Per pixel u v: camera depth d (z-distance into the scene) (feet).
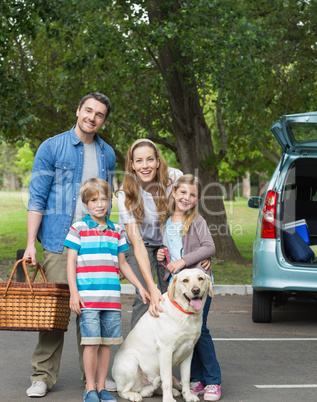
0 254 49.85
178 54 44.19
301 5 49.60
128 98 51.75
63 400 14.42
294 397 15.06
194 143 47.24
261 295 24.66
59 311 14.07
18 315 13.84
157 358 14.28
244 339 22.04
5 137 44.57
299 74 51.65
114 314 14.46
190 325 13.78
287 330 23.77
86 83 49.06
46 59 52.70
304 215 27.94
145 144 15.37
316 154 24.25
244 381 16.55
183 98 46.85
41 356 15.23
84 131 15.60
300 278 22.86
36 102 53.01
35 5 40.88
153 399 14.53
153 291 14.43
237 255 47.14
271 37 47.62
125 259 15.44
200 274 13.57
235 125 56.08
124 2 44.37
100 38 42.73
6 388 15.46
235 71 43.80
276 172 24.35
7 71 43.78
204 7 40.04
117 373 14.43
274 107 55.31
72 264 14.32
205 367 14.88
